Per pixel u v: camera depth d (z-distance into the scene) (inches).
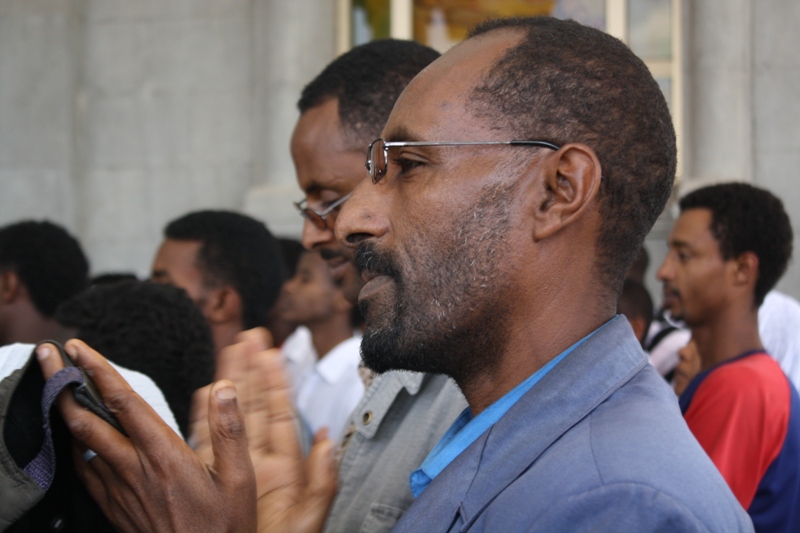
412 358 39.6
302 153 61.6
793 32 192.4
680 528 30.6
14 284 100.9
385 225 40.4
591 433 34.7
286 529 40.6
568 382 37.0
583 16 201.0
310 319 118.1
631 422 34.5
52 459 37.8
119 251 211.3
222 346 93.0
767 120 193.0
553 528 32.0
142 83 211.9
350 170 59.7
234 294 93.3
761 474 76.9
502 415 38.8
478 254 38.1
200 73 210.2
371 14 204.7
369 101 59.3
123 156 212.2
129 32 212.5
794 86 192.4
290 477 42.0
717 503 32.4
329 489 41.9
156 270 94.0
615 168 38.4
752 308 90.7
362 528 50.8
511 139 38.2
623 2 198.8
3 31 210.1
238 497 38.6
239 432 39.0
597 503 31.6
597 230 38.8
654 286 182.7
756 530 76.4
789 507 77.0
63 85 209.3
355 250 41.6
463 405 51.8
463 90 39.0
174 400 61.2
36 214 208.8
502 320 38.7
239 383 43.9
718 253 90.6
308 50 198.4
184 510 37.9
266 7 202.7
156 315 62.5
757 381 79.0
